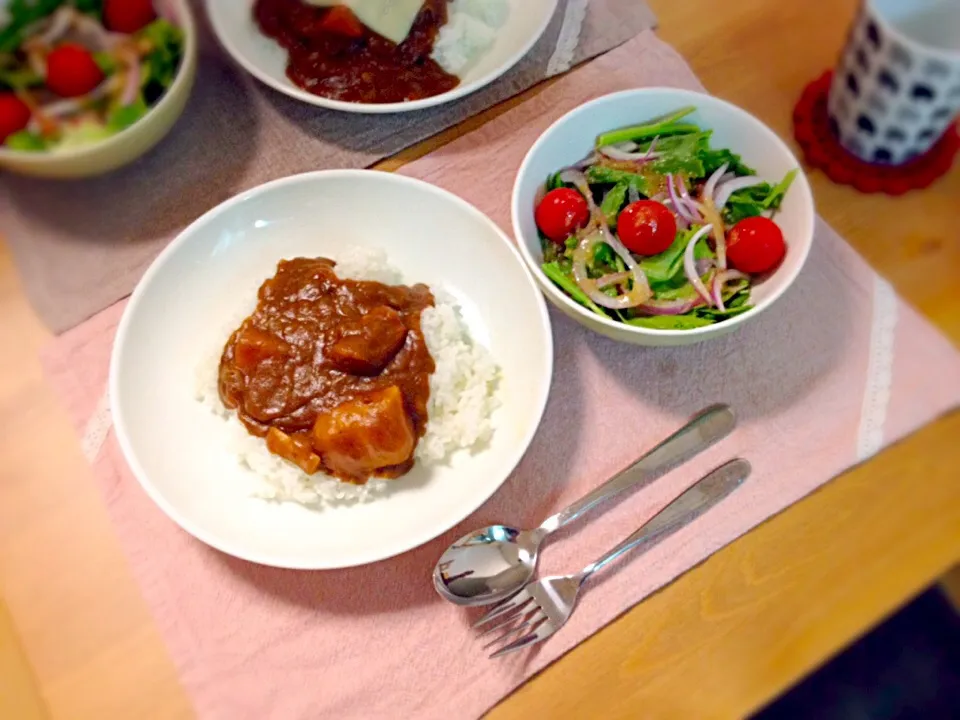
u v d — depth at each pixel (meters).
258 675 0.38
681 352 0.44
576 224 0.42
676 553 0.40
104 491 0.41
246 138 0.49
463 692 0.38
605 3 0.53
